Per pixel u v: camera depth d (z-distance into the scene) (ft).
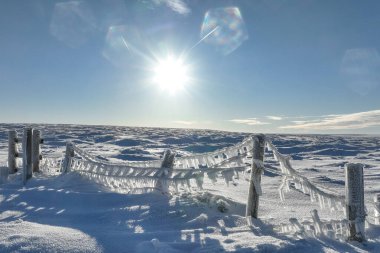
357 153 79.82
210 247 12.33
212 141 108.88
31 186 25.11
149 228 15.05
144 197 19.65
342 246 13.53
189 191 22.02
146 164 24.34
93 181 24.30
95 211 17.84
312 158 67.36
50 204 19.54
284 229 14.99
